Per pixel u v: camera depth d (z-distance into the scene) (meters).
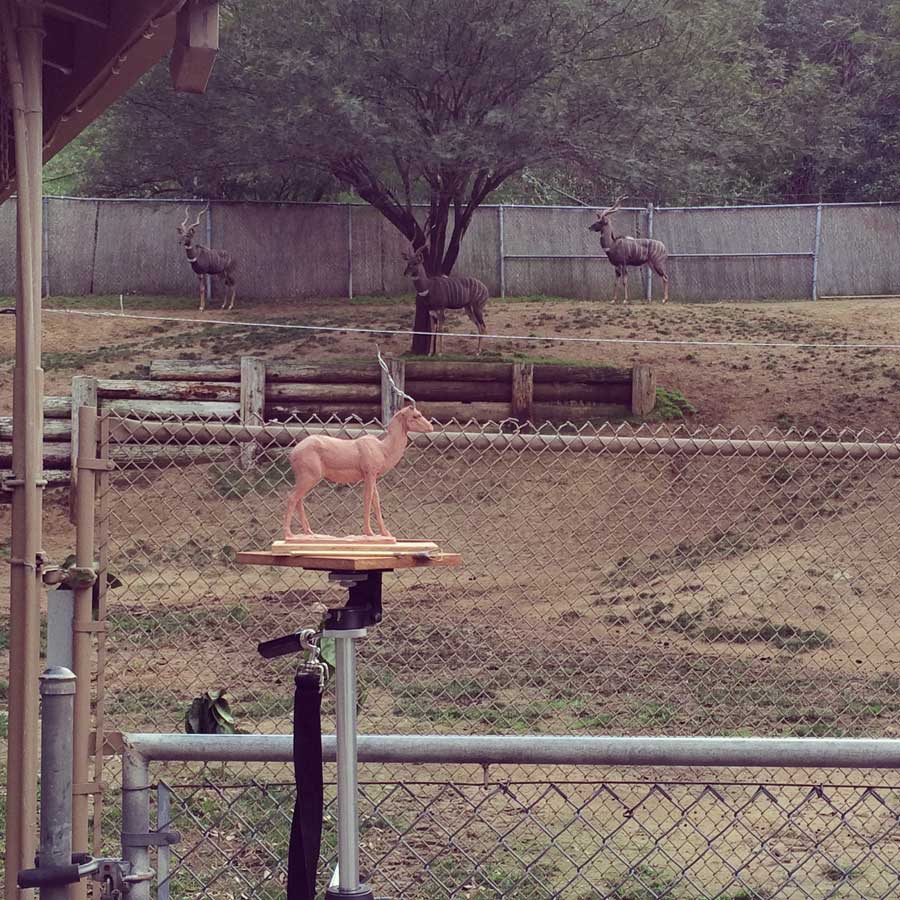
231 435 4.26
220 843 5.24
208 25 4.31
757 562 11.94
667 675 9.00
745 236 24.89
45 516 14.51
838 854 5.37
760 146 19.28
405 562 2.73
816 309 22.58
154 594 10.02
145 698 7.93
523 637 9.92
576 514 13.21
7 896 3.59
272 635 9.47
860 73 29.84
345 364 16.67
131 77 5.12
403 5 15.66
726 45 18.08
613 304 23.28
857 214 24.91
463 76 15.95
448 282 18.59
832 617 10.59
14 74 4.08
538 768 6.71
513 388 16.64
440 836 5.52
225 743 3.15
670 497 13.77
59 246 24.02
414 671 8.92
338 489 12.69
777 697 8.49
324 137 15.97
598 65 16.92
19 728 3.64
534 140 16.03
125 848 3.15
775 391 17.30
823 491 13.44
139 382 15.81
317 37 16.08
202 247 22.16
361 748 3.13
